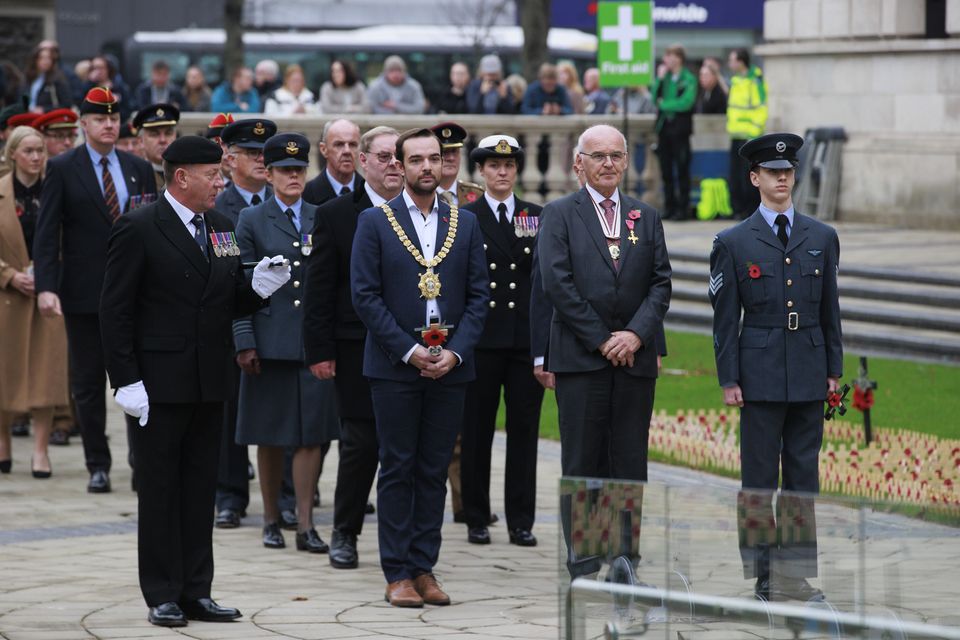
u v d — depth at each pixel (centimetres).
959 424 2303
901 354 2933
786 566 1007
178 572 1409
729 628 1019
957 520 972
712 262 1582
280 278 1427
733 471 2159
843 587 993
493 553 1756
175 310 1405
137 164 2150
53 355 2202
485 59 4416
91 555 1717
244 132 1897
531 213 1836
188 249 1409
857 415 2377
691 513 1027
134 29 7062
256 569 1658
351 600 1503
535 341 1703
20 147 2200
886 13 4266
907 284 3256
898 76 4244
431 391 1519
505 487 1820
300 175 1809
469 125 4238
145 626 1388
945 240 3856
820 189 4362
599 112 4622
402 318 1520
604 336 1540
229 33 6081
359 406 1648
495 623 1401
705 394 2639
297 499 1773
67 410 2467
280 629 1378
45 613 1438
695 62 7650
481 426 1803
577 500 1061
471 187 1978
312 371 1653
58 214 2086
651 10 3506
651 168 4547
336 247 1652
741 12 7769
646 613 1042
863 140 4306
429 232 1540
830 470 2011
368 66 6619
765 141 1559
